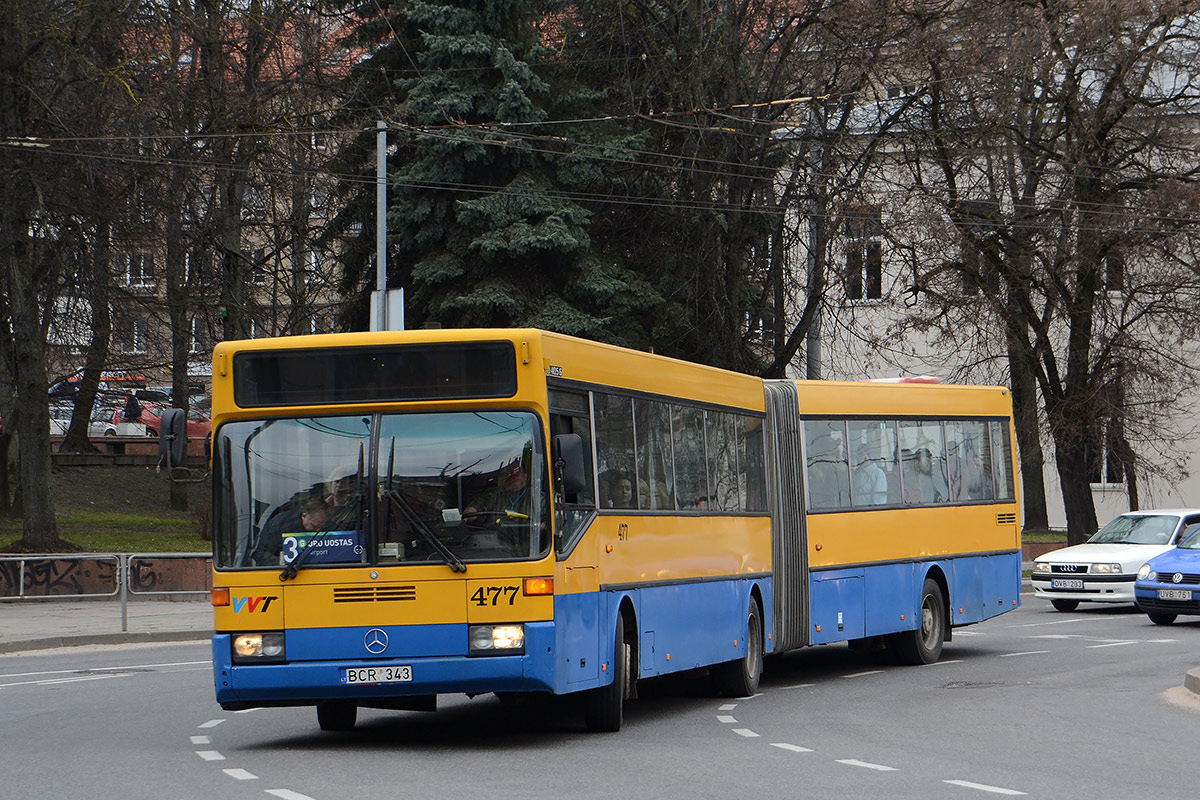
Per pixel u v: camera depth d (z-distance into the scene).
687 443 17.12
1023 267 43.31
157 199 39.59
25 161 36.06
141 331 45.19
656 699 18.44
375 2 43.78
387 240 41.41
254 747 13.65
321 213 46.78
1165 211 40.19
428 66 40.69
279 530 13.20
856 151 41.59
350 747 13.64
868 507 22.00
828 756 12.95
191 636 27.62
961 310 42.84
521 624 12.96
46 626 27.62
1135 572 32.25
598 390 14.71
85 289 40.25
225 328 44.69
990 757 12.93
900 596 22.53
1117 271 42.91
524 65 39.84
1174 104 42.06
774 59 41.69
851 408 21.92
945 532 23.81
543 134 40.66
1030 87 40.72
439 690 12.94
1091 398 43.25
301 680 12.95
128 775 11.70
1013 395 51.25
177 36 40.66
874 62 39.41
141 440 61.81
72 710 16.77
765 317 44.44
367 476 13.18
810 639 20.45
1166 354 44.16
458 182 40.25
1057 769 12.21
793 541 20.22
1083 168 41.38
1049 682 19.75
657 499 16.08
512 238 39.16
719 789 11.00
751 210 41.72
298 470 13.31
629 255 42.62
